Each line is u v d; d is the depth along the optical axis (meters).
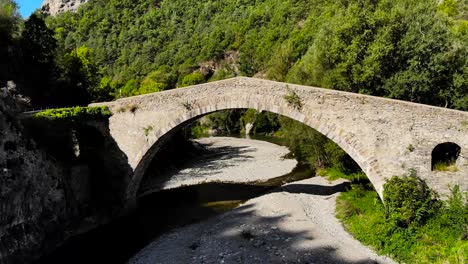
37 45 37.94
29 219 19.28
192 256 19.31
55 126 23.88
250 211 25.41
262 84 22.81
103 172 26.97
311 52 36.41
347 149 20.91
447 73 24.69
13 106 21.47
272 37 95.31
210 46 114.38
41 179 20.72
